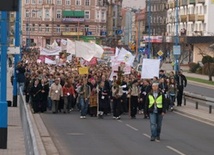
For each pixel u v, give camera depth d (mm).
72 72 36469
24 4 164000
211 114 32656
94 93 31109
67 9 164625
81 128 25922
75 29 165000
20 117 27016
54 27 164125
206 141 22000
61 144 20781
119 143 21125
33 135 12445
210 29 109750
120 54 37250
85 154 18469
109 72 37781
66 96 33219
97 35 165750
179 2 122500
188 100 41438
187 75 84000
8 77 64062
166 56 117875
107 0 181500
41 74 35344
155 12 152125
